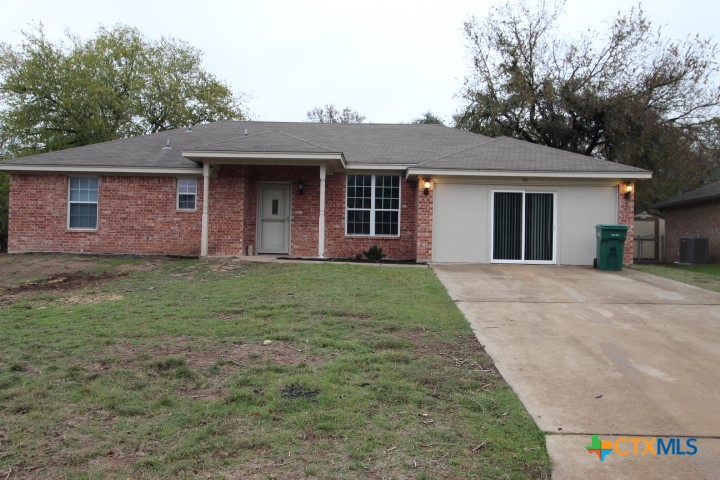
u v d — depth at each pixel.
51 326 6.39
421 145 17.03
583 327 6.96
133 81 32.84
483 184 14.20
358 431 3.64
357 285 9.68
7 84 30.12
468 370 5.07
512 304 8.44
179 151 16.56
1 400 4.09
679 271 13.01
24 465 3.13
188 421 3.74
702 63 24.62
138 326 6.39
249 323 6.57
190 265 12.62
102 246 15.72
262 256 14.98
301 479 3.03
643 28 25.72
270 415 3.84
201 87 36.53
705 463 3.40
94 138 30.81
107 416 3.82
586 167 13.89
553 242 14.13
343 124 19.84
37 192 15.77
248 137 14.85
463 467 3.22
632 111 24.17
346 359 5.14
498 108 27.30
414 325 6.66
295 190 15.73
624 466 3.33
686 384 4.85
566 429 3.84
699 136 25.44
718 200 19.81
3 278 10.69
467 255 14.18
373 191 15.66
